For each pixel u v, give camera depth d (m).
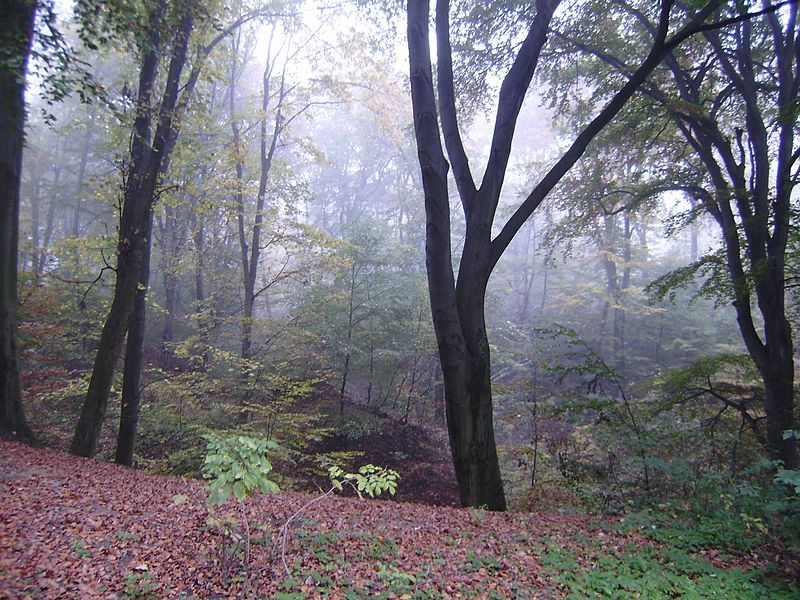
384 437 17.64
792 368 11.88
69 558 4.16
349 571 4.62
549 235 17.23
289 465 14.05
